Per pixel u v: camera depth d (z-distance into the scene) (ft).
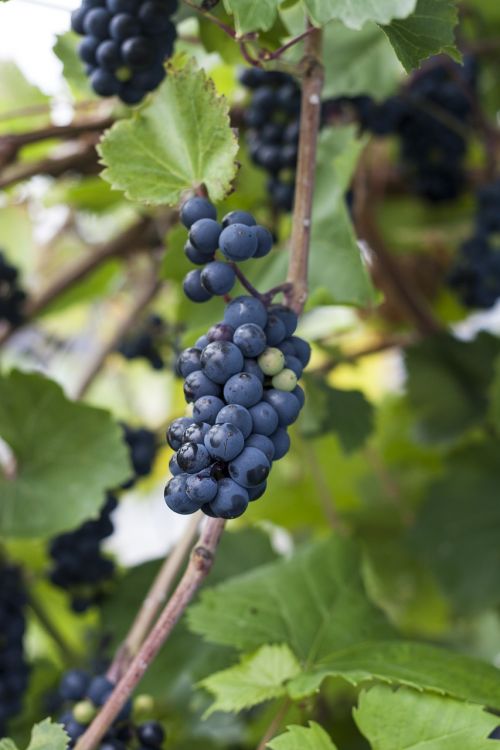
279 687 2.72
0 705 3.12
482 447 4.14
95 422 3.16
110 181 2.47
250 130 3.26
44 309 4.38
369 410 3.52
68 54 3.16
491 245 3.97
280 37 2.95
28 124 4.13
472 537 4.04
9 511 3.14
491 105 4.48
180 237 2.96
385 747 2.52
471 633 4.67
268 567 3.07
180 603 2.41
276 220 3.53
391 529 4.50
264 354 2.26
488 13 4.11
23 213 4.91
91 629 3.59
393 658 2.74
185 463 2.17
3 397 3.12
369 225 4.31
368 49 3.28
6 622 3.19
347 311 5.29
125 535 5.53
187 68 2.44
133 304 4.39
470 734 2.50
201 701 3.08
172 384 5.06
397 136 4.19
